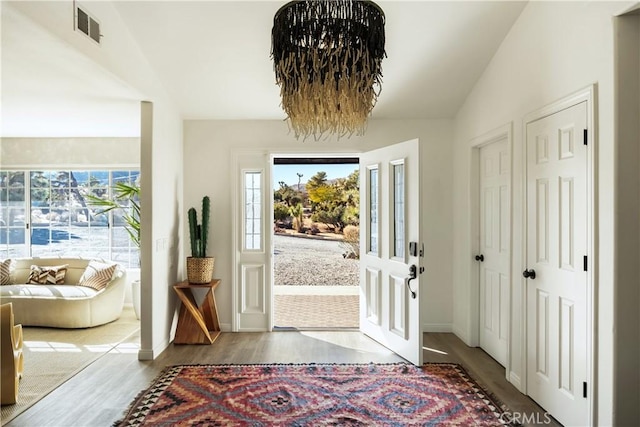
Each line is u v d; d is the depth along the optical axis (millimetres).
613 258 2123
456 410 2730
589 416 2271
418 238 3477
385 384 3121
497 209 3619
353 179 7277
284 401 2840
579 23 2389
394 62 3613
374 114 4391
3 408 2752
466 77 3801
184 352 3842
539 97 2818
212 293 4355
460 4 3020
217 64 3629
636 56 2102
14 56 2598
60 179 6012
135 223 5312
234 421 2576
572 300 2453
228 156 4512
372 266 4219
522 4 2998
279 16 2508
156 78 3766
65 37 2395
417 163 3492
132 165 5887
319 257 7324
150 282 3672
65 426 2520
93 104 3891
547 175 2721
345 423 2561
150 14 3070
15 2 1993
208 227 4309
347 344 4066
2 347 2791
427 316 4492
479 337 3996
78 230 6008
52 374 3328
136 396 2920
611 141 2135
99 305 4812
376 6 2486
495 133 3471
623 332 2115
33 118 4578
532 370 2893
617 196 2107
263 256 4523
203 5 3008
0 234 6047
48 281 5250
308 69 2447
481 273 3955
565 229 2525
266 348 3947
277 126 4512
